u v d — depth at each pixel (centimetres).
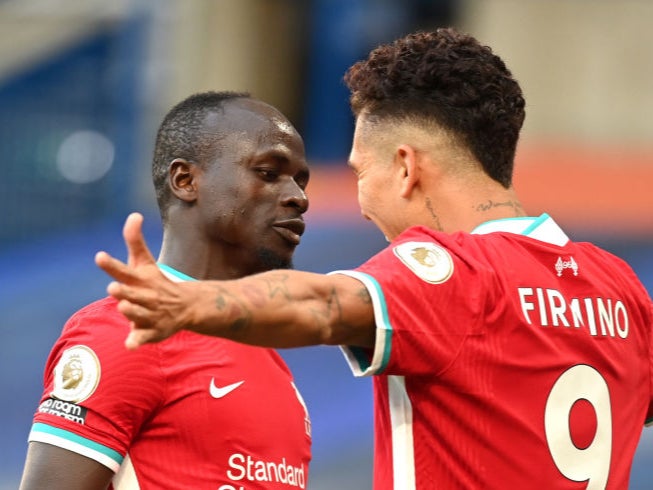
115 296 541
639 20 3144
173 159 773
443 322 635
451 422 650
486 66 705
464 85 700
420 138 704
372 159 722
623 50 3153
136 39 3303
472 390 643
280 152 764
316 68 3500
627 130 3142
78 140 3144
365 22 3441
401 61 709
